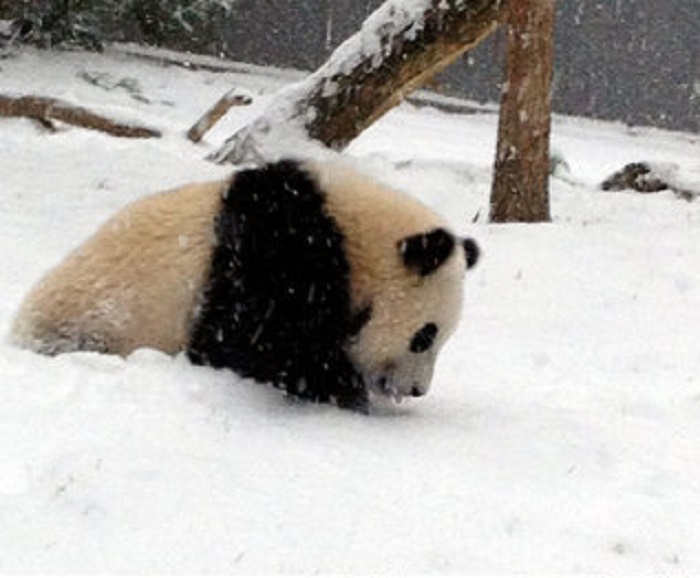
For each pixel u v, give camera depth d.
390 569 5.37
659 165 21.00
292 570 5.24
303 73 38.09
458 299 7.86
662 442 7.93
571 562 5.67
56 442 6.41
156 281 7.83
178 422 6.98
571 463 7.28
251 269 7.63
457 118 34.84
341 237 7.67
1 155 17.14
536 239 14.87
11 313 9.55
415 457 6.99
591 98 39.44
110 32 36.44
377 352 7.82
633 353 10.73
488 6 15.69
